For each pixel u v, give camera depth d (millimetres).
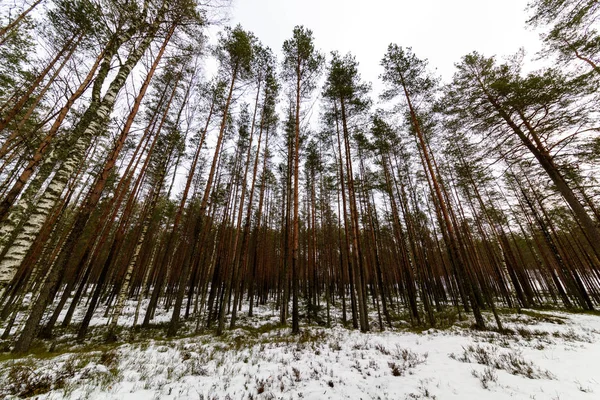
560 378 5266
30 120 10211
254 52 15133
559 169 10078
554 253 19438
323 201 26844
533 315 14883
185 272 12078
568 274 18828
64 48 9211
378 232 24453
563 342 8328
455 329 11312
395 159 19891
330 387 5363
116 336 11109
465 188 20734
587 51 8820
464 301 16609
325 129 16688
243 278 20531
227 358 7305
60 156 8578
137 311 11805
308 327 13367
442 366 6410
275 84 16203
